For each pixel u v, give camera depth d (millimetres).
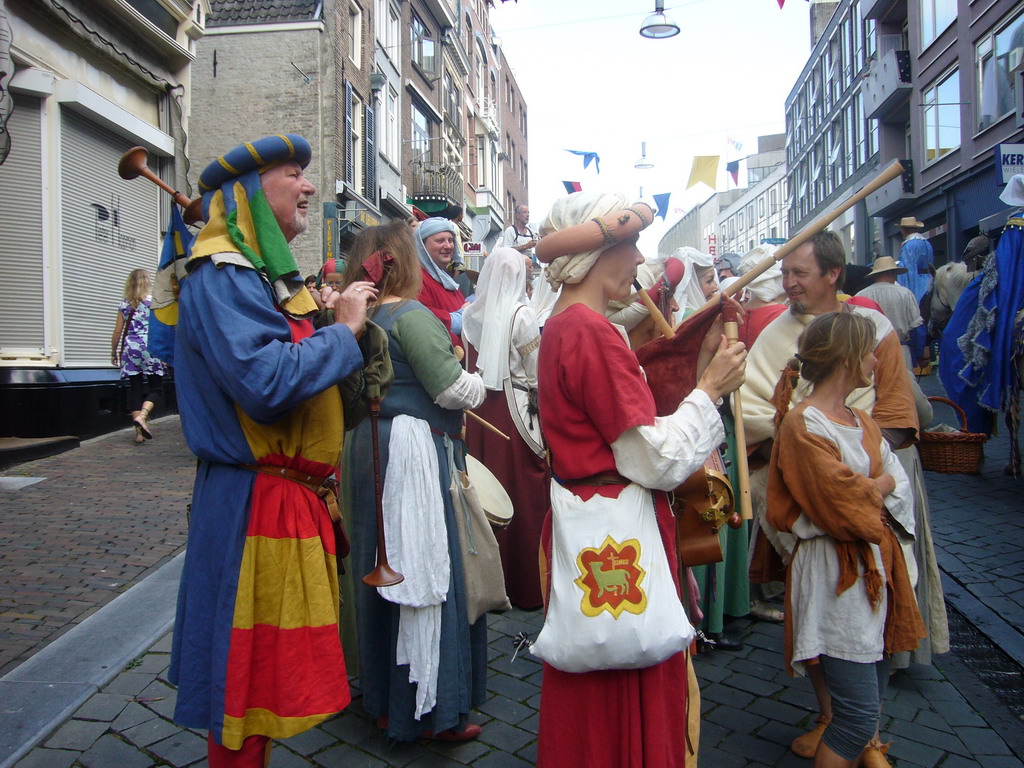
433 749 2789
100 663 3172
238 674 1949
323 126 16188
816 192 37406
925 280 12555
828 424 2500
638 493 1995
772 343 3494
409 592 2613
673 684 2066
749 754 2811
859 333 2533
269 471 2037
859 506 2355
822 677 2781
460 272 6957
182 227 2303
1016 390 6602
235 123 16344
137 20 9125
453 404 2748
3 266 7805
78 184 8531
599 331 1957
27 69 7738
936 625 3311
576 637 1914
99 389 8547
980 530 5398
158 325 2432
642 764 1975
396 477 2684
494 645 3729
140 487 6152
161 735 2727
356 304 2146
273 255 2057
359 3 18219
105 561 4414
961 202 19984
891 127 25547
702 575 3689
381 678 2840
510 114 41844
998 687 3367
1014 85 16922
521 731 2922
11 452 6863
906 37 24641
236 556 1995
